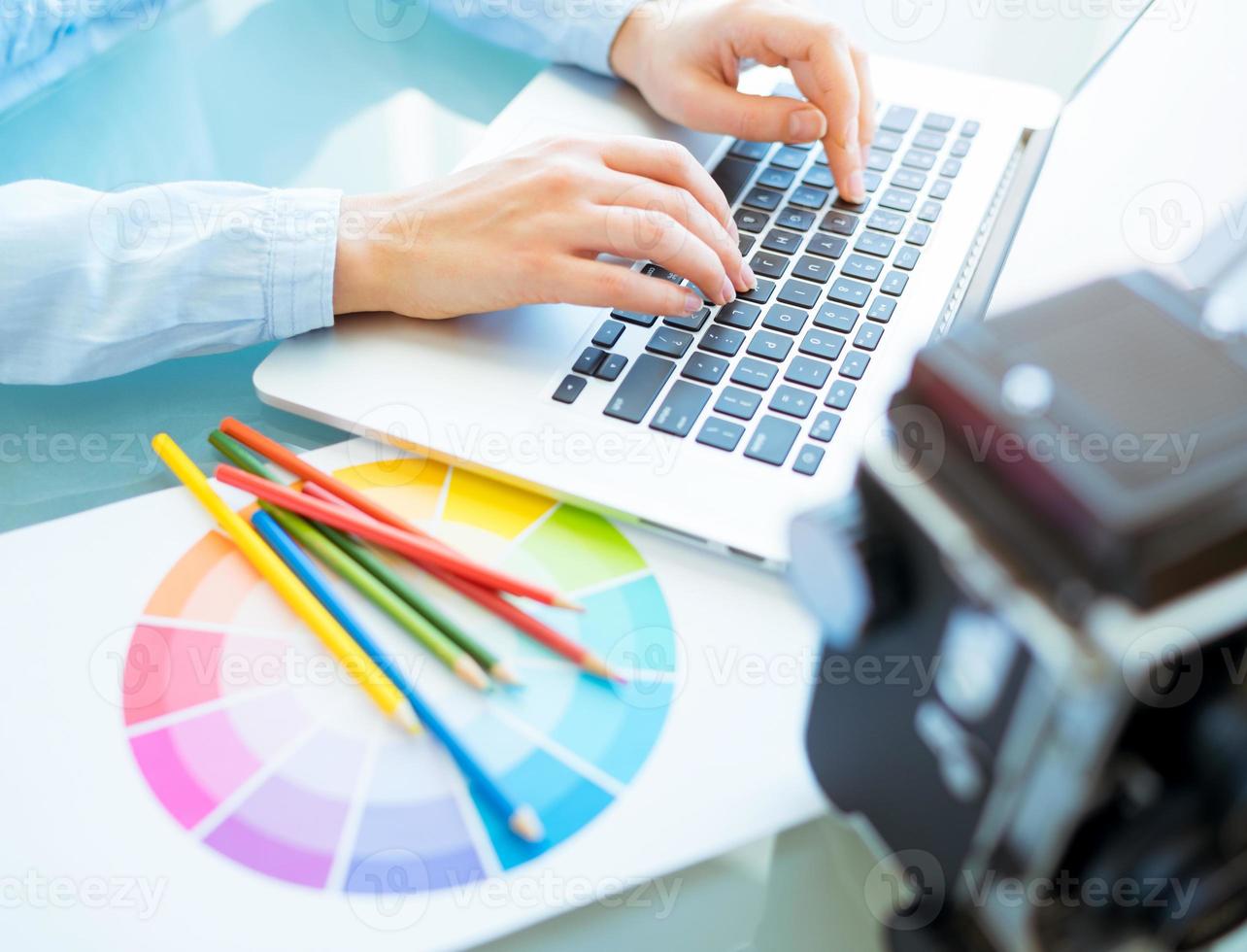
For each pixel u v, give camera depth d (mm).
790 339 512
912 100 684
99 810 358
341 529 439
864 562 263
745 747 376
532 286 510
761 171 624
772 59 645
